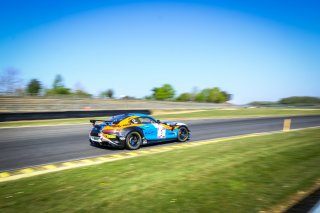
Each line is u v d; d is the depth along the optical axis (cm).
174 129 1025
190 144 991
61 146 956
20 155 807
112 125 881
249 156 683
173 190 445
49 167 664
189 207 379
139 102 4088
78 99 3528
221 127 1585
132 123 907
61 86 5250
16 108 2780
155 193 433
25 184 504
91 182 499
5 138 1130
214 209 372
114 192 442
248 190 440
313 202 388
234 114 2933
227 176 515
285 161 628
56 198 424
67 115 2261
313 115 2725
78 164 690
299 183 473
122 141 863
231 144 891
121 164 639
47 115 2141
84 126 1634
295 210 364
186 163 626
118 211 371
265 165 592
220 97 7475
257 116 2639
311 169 559
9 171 628
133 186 469
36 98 3222
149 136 939
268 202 393
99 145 972
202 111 3634
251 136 1155
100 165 636
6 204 406
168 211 368
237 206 380
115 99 3919
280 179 495
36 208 389
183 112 3431
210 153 737
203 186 461
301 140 959
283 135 1125
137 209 376
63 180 519
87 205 393
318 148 785
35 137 1162
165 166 604
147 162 651
